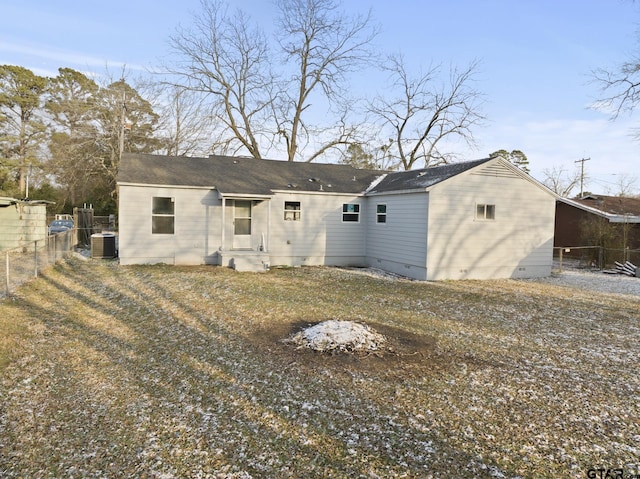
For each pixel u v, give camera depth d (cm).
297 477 329
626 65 1652
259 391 486
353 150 3406
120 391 485
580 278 1492
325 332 656
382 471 338
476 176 1373
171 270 1338
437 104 2980
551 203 1512
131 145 3102
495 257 1427
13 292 943
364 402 461
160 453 360
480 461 353
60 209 3547
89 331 714
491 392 492
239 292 1045
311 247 1628
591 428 412
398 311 899
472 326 791
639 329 791
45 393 478
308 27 2731
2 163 3394
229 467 341
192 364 568
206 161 1720
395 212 1489
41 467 340
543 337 729
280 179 1661
